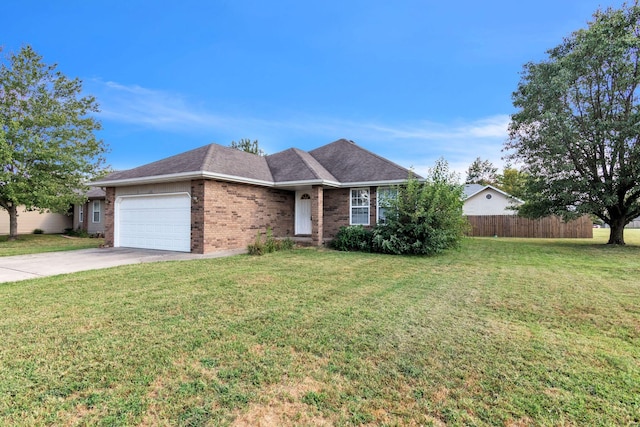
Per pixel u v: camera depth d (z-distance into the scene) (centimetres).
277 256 1077
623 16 1360
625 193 1504
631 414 256
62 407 257
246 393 278
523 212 1736
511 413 257
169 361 331
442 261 1017
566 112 1472
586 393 284
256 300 549
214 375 306
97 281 683
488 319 466
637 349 372
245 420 245
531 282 712
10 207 1795
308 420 246
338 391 283
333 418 249
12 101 1623
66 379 296
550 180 1605
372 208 1375
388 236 1188
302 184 1322
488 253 1239
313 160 1617
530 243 1691
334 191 1464
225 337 392
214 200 1177
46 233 2350
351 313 484
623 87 1403
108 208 1423
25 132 1595
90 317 458
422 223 1134
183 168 1188
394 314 482
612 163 1462
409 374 312
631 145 1384
